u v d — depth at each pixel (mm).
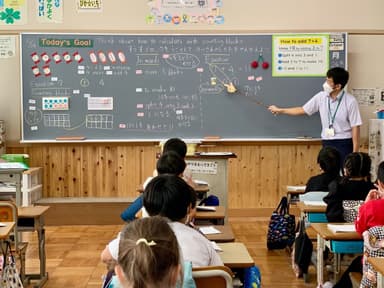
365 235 2580
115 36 6336
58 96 6340
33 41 6293
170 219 2191
